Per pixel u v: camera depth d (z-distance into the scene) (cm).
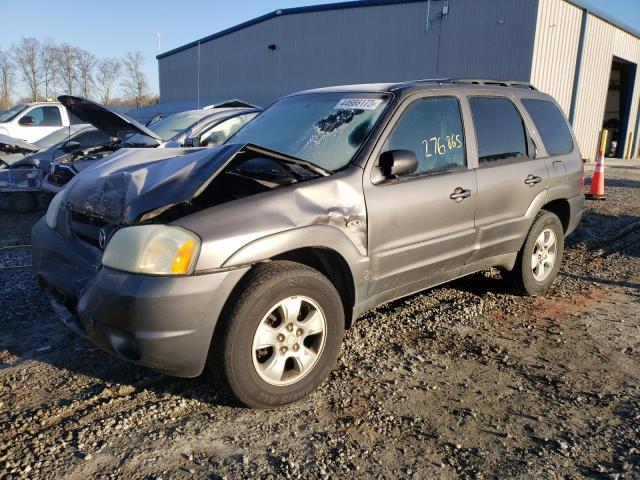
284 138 410
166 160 360
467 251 429
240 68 2700
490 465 273
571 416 319
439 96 420
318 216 326
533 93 526
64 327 426
